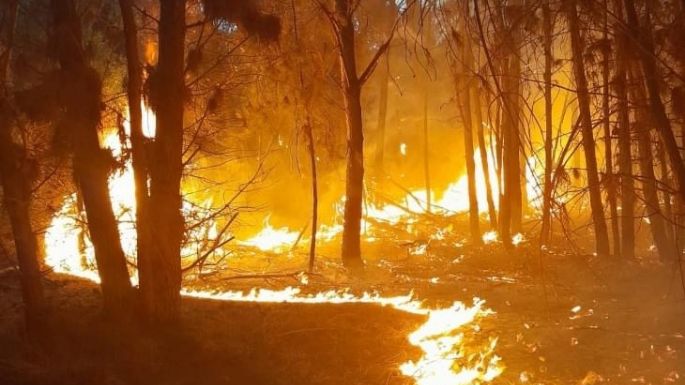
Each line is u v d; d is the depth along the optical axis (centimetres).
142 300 959
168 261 962
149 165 952
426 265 1708
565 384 680
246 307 1152
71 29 902
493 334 890
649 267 1409
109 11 1148
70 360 823
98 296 1175
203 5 948
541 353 777
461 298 1217
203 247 1264
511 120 650
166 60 944
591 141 771
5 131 877
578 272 1419
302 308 1135
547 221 702
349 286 1385
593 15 733
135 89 930
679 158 715
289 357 882
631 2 716
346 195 1620
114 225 955
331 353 902
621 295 1184
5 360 785
